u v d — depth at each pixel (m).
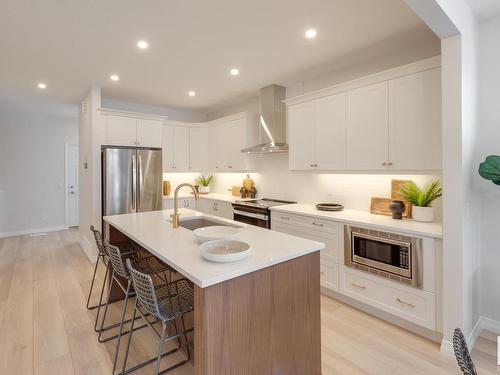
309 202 4.00
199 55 3.12
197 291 1.36
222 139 5.11
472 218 2.26
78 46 2.88
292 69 3.55
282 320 1.65
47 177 6.35
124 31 2.59
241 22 2.45
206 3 2.17
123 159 4.28
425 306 2.26
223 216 4.67
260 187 4.79
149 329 2.46
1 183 5.82
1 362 2.03
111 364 2.02
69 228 6.64
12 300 2.98
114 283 2.93
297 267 1.73
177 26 2.51
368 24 2.50
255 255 1.64
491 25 2.31
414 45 2.88
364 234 2.63
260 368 1.54
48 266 4.04
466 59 2.08
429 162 2.48
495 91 2.30
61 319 2.61
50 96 4.75
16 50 2.96
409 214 2.82
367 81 2.90
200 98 4.89
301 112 3.62
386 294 2.51
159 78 3.87
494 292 2.39
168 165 5.29
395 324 2.52
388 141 2.75
